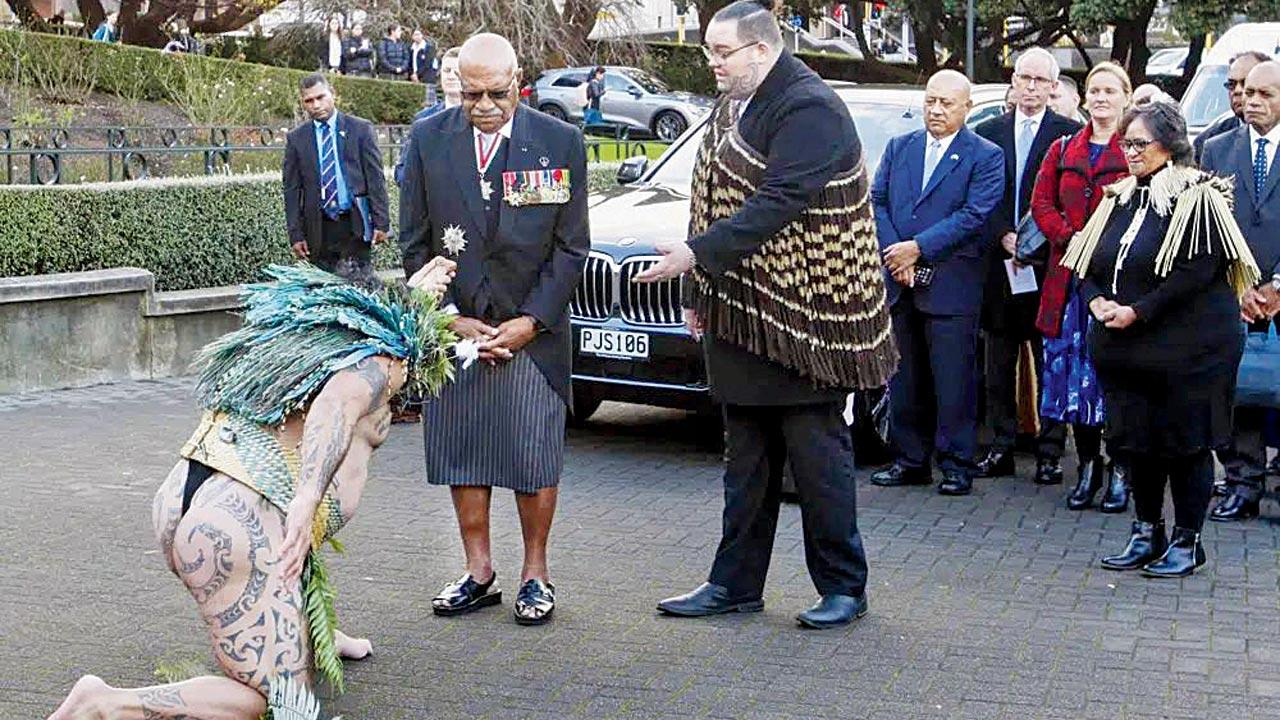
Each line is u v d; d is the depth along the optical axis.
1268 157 7.38
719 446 9.23
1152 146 6.41
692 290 5.84
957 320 8.01
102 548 6.89
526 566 6.02
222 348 4.31
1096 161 7.73
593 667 5.48
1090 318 6.76
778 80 5.57
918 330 8.16
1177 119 6.43
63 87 20.09
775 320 5.62
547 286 5.84
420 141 5.92
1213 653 5.63
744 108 5.62
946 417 8.08
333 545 4.86
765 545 6.08
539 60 30.28
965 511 7.77
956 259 8.01
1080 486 7.87
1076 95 8.99
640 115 31.64
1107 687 5.29
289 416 4.27
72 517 7.40
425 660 5.54
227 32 33.16
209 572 4.12
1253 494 7.62
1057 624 5.96
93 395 10.35
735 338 5.69
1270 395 7.28
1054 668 5.48
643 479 8.36
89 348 10.63
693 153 10.05
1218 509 7.64
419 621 5.97
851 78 39.25
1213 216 6.37
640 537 7.17
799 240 5.59
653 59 36.44
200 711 4.16
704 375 8.34
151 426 9.45
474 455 5.93
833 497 5.85
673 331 8.34
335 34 28.69
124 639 5.74
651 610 6.11
